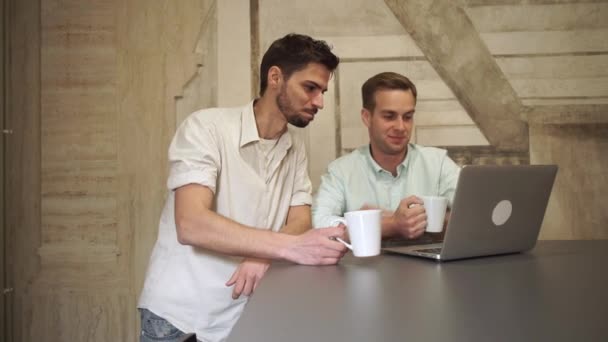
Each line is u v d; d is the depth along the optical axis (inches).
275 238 39.6
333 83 80.0
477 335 18.0
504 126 80.0
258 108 52.1
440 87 80.0
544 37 80.1
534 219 41.6
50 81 79.9
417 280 30.0
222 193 49.1
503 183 38.6
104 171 79.7
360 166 70.9
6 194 78.0
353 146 79.7
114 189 79.7
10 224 78.8
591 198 79.6
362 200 69.9
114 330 78.6
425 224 48.2
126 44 79.8
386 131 65.7
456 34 80.2
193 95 80.0
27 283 79.0
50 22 80.1
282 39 50.5
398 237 51.4
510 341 17.1
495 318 20.2
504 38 80.2
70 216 79.7
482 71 80.0
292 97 49.1
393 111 64.9
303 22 80.2
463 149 80.0
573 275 30.1
